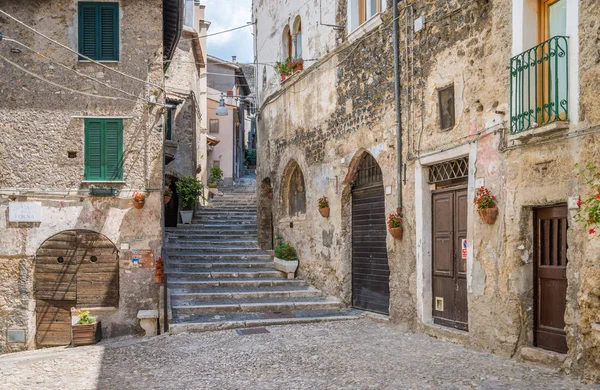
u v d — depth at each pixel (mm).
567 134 6941
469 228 8766
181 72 23875
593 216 6395
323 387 6848
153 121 12883
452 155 9211
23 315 12344
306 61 14633
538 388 6379
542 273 7648
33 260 12438
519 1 7723
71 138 12609
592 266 6531
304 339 9789
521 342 7746
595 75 6566
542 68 7277
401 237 10562
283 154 16109
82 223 12562
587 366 6602
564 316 7098
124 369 8281
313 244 14273
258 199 18281
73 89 12641
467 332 8961
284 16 16281
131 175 12734
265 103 17484
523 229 7746
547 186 7285
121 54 12844
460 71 9062
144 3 12953
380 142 11281
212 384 7215
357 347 8984
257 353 8836
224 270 15383
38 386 7539
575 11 6844
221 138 32375
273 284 14328
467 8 8922
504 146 8039
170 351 9320
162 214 12945
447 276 9562
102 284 12539
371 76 11664
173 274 14422
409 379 7000
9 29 12523
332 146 13266
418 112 10148
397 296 10711
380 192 11797
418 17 10180
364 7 12359
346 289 12789
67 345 12258
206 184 28359
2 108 12430
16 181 12430
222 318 11586
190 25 24188
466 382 6758
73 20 12742
